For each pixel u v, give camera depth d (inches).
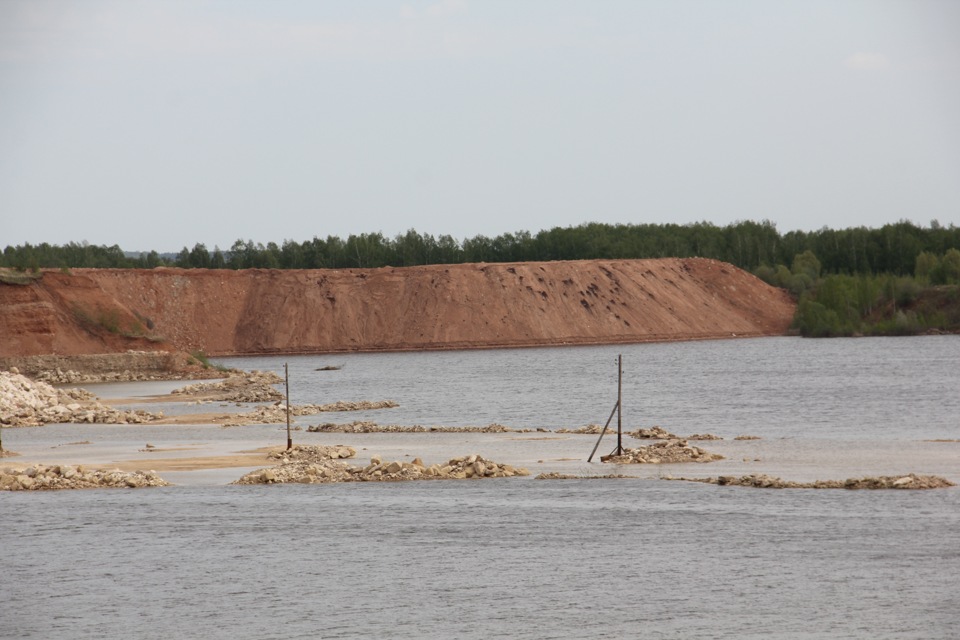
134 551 4180.6
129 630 3312.0
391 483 5477.4
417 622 3344.0
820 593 3528.5
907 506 4653.1
